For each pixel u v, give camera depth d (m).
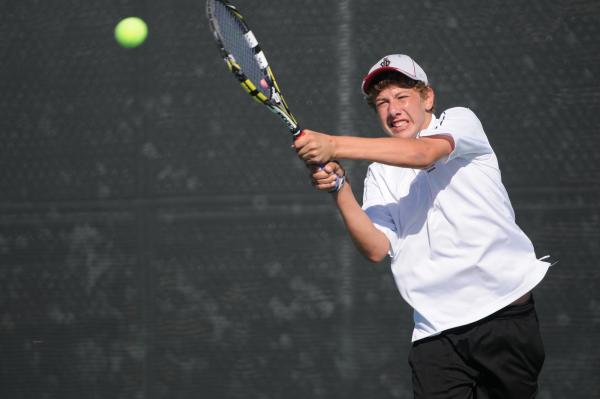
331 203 14.24
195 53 14.69
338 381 14.08
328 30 14.43
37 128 14.98
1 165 15.00
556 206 13.88
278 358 14.22
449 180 8.52
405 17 14.30
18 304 14.84
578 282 13.79
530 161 13.98
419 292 8.84
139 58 14.79
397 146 7.40
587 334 13.73
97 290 14.68
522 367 8.88
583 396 13.71
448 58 14.18
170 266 14.52
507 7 14.11
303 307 14.22
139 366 14.50
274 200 14.38
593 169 13.84
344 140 7.34
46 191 14.88
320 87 14.40
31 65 15.05
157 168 14.65
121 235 14.70
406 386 13.94
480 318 8.61
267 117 14.48
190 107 14.64
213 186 14.52
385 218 8.94
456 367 8.90
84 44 14.95
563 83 13.96
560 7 14.02
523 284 8.64
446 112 8.55
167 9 14.77
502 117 14.04
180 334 14.44
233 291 14.38
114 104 14.82
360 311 14.09
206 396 14.34
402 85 8.76
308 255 14.25
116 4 14.91
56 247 14.82
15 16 15.11
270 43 14.52
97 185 14.78
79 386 14.63
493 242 8.52
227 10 8.65
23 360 14.78
